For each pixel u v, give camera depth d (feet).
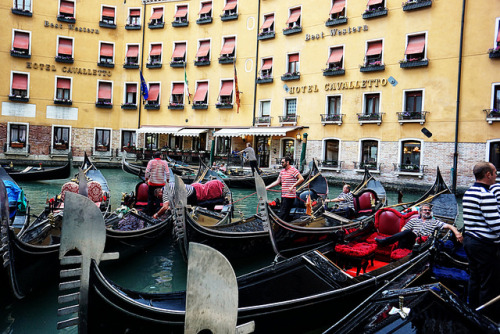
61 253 8.05
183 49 72.54
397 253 15.31
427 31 49.88
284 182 21.12
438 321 8.26
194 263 5.13
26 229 17.72
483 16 46.03
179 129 69.97
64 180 51.83
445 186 28.58
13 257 13.14
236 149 68.28
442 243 14.07
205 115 70.54
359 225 19.97
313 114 59.67
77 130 73.61
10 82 69.31
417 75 50.47
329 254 15.10
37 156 71.15
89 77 74.08
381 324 8.50
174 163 57.98
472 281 10.91
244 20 67.31
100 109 75.00
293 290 11.80
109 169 72.23
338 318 12.27
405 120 50.47
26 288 14.17
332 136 57.57
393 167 52.06
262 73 65.72
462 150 47.06
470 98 46.70
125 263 19.35
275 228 18.03
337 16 58.13
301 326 11.37
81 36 73.36
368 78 54.54
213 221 23.41
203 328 5.27
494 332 7.96
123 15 75.61
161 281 17.57
